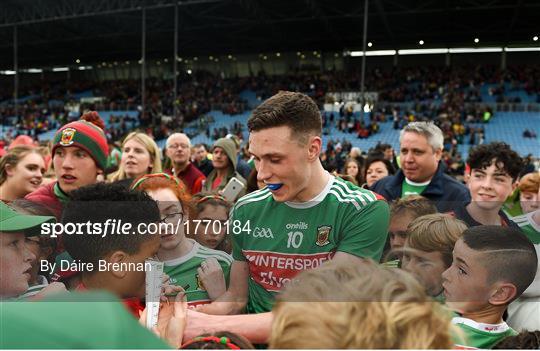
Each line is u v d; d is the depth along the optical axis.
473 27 30.78
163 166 4.85
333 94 31.06
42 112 36.12
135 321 0.48
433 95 30.75
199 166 5.32
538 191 2.11
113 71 47.22
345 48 38.81
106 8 28.81
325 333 0.57
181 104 34.62
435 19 28.84
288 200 1.22
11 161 2.47
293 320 0.58
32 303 0.47
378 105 29.11
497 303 1.14
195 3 25.72
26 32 33.75
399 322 0.58
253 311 1.23
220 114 32.69
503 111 27.16
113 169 4.27
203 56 42.53
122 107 35.59
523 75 32.03
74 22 30.84
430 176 2.50
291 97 1.22
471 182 1.86
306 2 25.56
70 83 45.75
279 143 1.18
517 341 1.08
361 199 1.22
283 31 32.81
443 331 0.62
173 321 1.15
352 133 25.84
